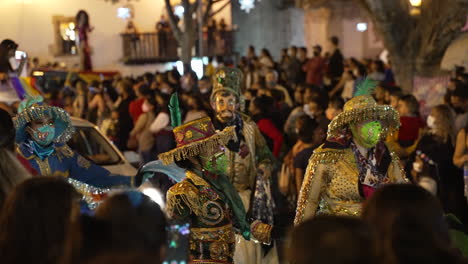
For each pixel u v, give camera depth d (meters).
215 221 4.18
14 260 2.55
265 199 6.20
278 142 8.80
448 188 7.20
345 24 31.33
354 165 4.59
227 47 26.95
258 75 15.07
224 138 4.33
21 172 3.48
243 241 5.75
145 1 26.06
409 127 8.38
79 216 2.29
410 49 12.85
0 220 2.63
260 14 30.03
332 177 4.64
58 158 4.88
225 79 6.37
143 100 11.63
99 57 25.72
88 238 2.17
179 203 4.13
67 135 4.91
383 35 13.09
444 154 7.20
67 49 25.20
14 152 3.61
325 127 7.38
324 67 16.84
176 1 25.69
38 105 4.75
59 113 4.79
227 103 6.31
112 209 2.33
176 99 4.62
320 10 30.73
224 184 4.32
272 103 9.44
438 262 2.26
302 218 4.63
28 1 24.81
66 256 2.21
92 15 25.53
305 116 7.75
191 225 4.20
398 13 12.89
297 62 17.81
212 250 4.17
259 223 4.60
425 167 7.23
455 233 4.05
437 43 12.27
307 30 31.41
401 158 7.82
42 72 17.14
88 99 14.01
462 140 7.06
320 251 2.07
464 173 7.06
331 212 4.66
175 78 14.17
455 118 7.55
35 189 2.59
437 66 12.57
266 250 5.80
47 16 24.95
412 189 2.54
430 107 12.46
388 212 2.48
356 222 2.15
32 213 2.57
